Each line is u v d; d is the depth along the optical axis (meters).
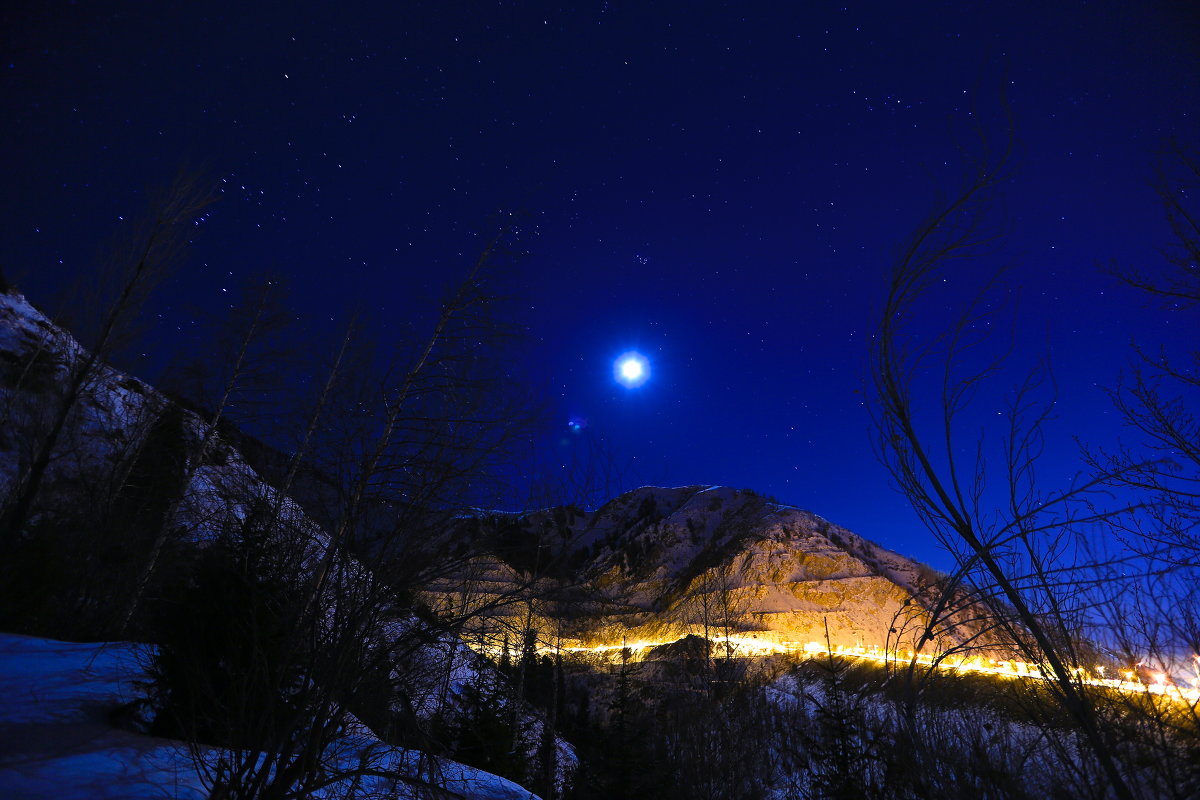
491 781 7.29
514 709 8.72
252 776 4.85
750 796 7.45
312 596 5.02
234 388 8.20
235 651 5.29
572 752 11.25
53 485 10.45
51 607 9.18
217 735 5.73
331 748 5.89
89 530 9.55
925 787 3.61
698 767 8.62
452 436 5.05
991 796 3.33
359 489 4.99
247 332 8.50
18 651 7.62
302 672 5.23
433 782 5.31
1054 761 3.38
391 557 5.00
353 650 4.96
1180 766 2.99
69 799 4.57
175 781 5.21
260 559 5.27
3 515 9.92
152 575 8.45
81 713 6.20
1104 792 3.12
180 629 5.68
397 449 5.02
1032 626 3.47
